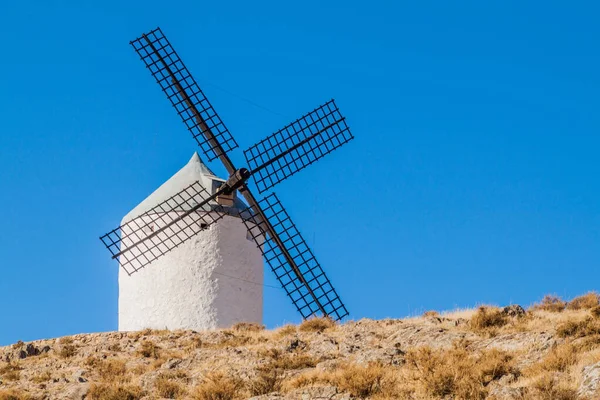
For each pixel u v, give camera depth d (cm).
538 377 3953
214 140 6338
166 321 6538
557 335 4438
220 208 6575
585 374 3803
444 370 4078
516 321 4972
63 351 5712
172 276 6569
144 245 6569
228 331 5984
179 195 6588
